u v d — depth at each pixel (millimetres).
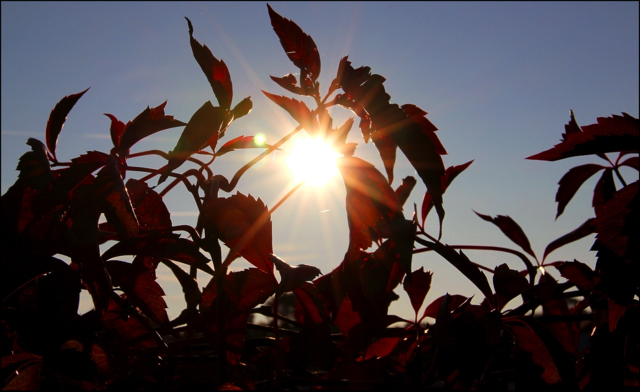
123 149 619
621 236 629
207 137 597
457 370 577
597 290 627
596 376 624
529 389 606
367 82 616
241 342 591
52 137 640
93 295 581
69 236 571
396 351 641
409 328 649
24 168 584
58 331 557
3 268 563
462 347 584
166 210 660
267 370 598
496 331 606
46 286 566
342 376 578
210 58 621
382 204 613
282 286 560
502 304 648
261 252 599
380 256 635
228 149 639
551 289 654
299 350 594
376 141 645
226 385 553
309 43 629
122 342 578
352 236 630
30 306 571
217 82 618
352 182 624
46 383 545
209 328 596
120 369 562
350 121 637
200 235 656
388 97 614
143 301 603
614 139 650
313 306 613
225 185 639
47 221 588
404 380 561
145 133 630
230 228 593
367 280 625
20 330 553
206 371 575
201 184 646
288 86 629
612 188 818
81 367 548
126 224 589
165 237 597
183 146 592
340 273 628
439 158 602
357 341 606
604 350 629
